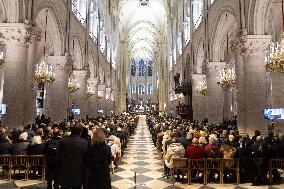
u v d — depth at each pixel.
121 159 13.90
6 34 12.95
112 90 47.47
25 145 9.36
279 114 11.47
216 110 21.36
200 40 25.58
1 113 12.78
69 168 5.46
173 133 11.15
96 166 5.39
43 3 15.66
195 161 9.01
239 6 15.21
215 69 21.42
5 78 13.08
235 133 12.42
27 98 13.67
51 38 19.28
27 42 13.34
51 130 10.44
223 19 19.31
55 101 19.66
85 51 26.16
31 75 13.86
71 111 23.23
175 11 42.31
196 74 27.77
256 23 14.03
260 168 9.05
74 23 22.39
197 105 27.75
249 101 14.30
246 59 14.42
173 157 9.10
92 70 31.58
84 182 5.73
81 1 26.48
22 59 13.16
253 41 14.04
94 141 5.52
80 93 25.45
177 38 40.72
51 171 7.50
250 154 9.12
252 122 14.19
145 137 25.95
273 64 10.60
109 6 42.56
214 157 9.08
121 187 8.58
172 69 45.31
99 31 33.75
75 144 5.53
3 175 9.62
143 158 14.25
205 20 22.72
